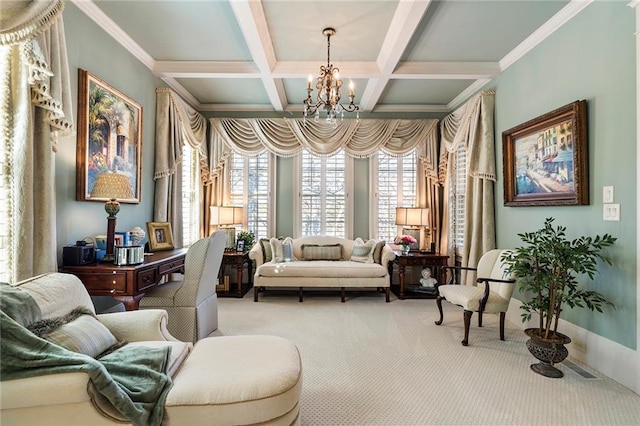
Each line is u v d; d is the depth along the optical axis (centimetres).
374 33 324
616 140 237
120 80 326
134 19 299
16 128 203
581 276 269
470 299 296
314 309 408
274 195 543
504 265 312
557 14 286
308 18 299
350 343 299
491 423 184
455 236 502
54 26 215
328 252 502
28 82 200
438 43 338
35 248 214
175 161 416
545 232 263
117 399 125
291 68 387
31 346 128
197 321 280
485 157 397
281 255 482
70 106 230
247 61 384
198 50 358
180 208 433
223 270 476
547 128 305
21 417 125
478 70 385
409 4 267
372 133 527
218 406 134
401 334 322
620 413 194
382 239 541
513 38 329
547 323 246
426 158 530
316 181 546
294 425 152
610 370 237
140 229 330
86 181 275
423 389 219
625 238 229
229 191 538
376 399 207
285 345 183
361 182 547
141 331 189
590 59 260
